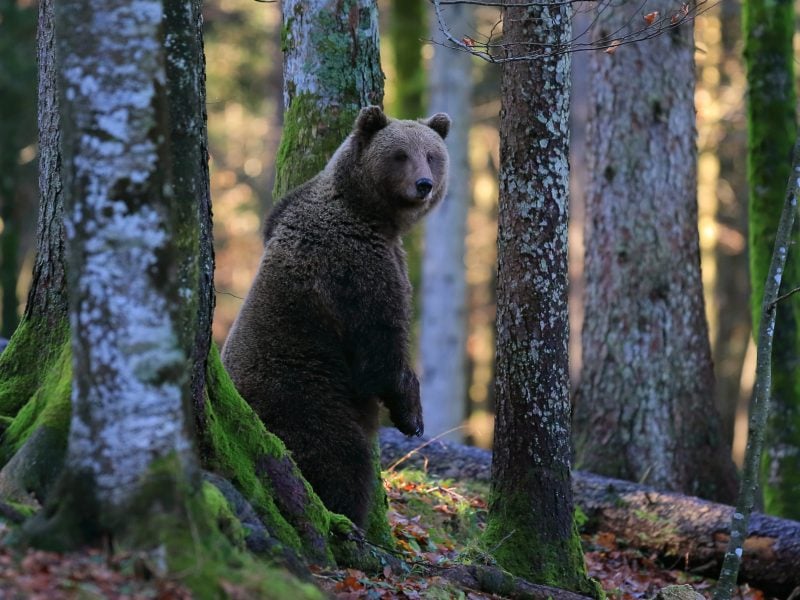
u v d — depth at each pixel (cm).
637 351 1880
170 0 877
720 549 1527
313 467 1184
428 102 3291
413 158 1248
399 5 3281
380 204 1245
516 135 1140
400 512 1431
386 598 966
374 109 1252
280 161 1328
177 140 877
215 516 821
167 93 868
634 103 1895
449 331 3161
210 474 914
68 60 754
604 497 1658
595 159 1939
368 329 1212
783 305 1906
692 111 1930
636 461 1855
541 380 1166
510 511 1180
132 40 752
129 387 746
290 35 1318
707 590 1493
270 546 878
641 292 1889
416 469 1733
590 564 1509
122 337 747
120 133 749
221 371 1030
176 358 768
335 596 898
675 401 1875
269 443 1035
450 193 3148
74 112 754
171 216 777
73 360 769
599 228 1925
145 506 742
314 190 1248
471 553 1188
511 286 1164
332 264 1208
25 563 712
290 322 1209
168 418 760
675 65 1898
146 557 727
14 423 948
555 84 1133
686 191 1912
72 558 730
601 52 1905
